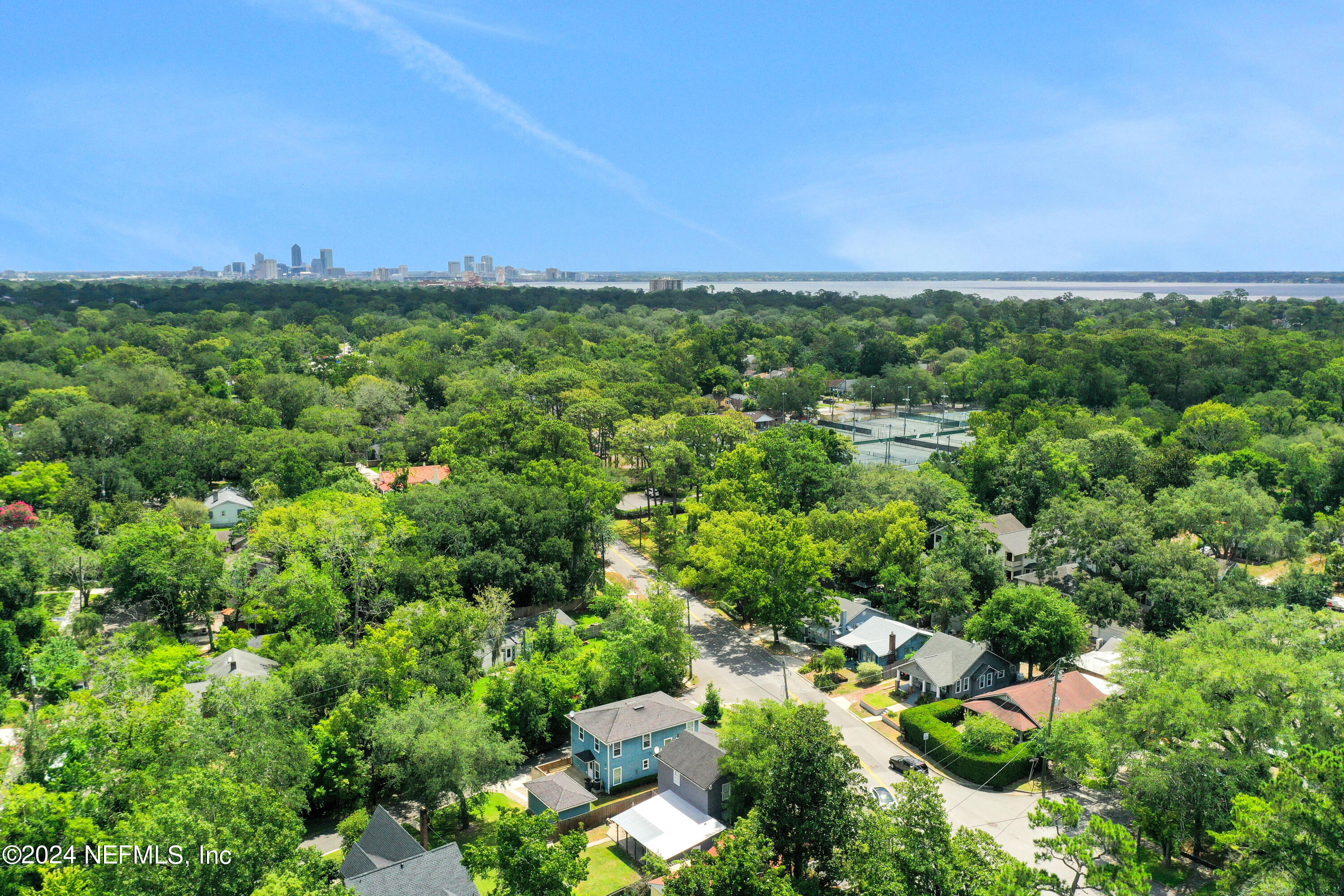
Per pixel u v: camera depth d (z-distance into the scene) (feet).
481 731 147.64
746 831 106.63
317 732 152.05
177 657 180.24
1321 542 261.85
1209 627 161.89
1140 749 139.95
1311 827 92.48
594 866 137.18
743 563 228.02
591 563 259.80
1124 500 279.90
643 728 164.25
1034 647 196.65
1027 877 92.58
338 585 215.72
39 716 146.92
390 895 106.52
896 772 163.12
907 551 243.40
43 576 215.31
